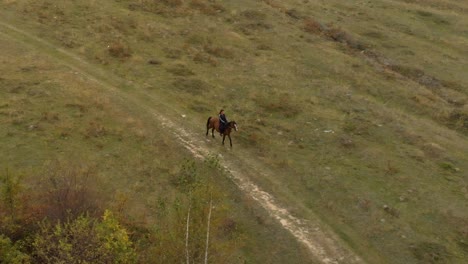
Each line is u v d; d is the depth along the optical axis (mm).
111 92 28594
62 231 14172
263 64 35844
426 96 34812
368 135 27812
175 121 26734
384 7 52750
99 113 25766
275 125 27938
